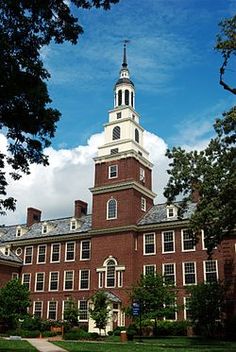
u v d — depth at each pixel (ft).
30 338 150.82
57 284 204.74
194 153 121.49
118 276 181.16
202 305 143.84
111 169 198.18
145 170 203.00
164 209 191.93
